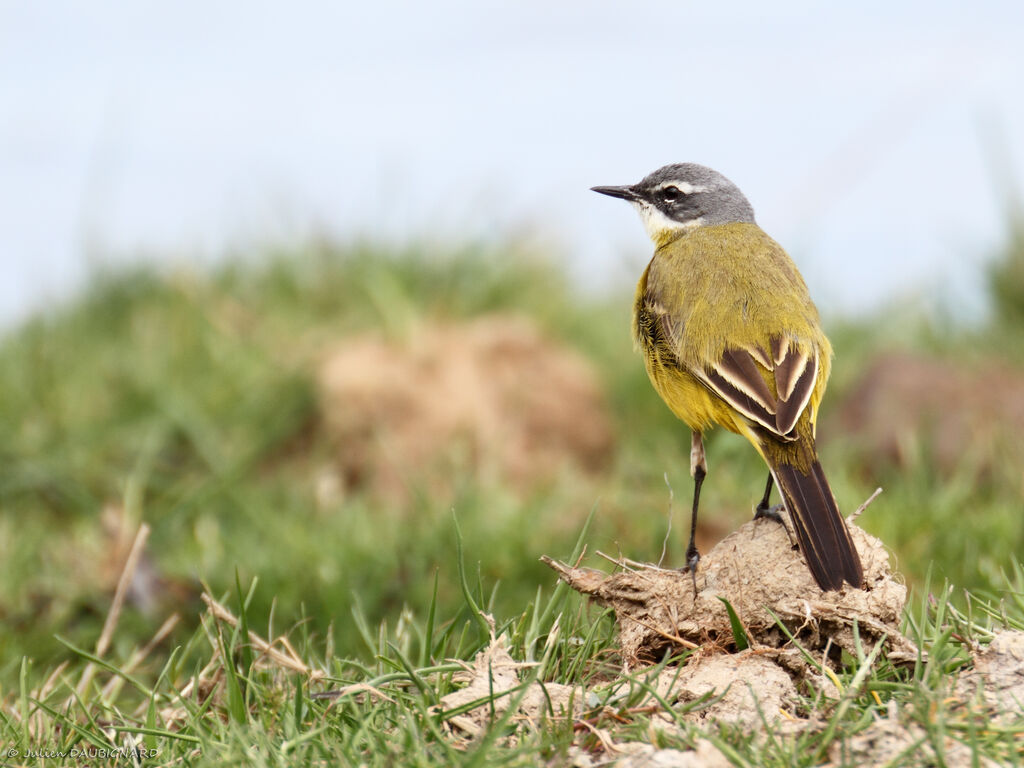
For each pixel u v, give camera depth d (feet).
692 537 31.89
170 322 59.67
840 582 25.95
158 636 32.60
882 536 39.91
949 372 51.75
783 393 30.35
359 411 52.90
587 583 28.04
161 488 49.49
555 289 64.75
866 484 47.70
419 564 41.19
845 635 26.48
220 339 58.03
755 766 21.68
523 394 54.44
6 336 60.59
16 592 40.45
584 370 57.06
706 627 27.25
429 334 56.90
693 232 37.37
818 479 28.73
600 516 44.75
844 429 51.47
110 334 60.85
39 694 29.32
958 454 47.62
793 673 26.16
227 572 40.98
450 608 39.60
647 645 27.50
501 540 42.22
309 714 25.43
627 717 24.06
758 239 35.94
